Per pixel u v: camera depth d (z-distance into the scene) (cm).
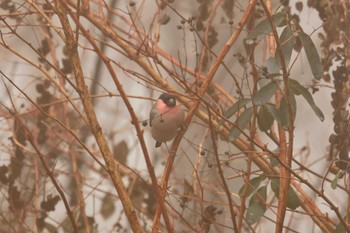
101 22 981
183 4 1424
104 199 1281
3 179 1162
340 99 973
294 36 800
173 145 846
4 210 1231
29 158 1198
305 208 945
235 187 1164
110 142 1332
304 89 807
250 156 829
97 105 1380
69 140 1177
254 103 791
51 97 1204
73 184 1297
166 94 970
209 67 1054
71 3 990
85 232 1185
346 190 856
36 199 1144
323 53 1009
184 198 955
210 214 902
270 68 802
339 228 832
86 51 1406
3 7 1073
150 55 917
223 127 954
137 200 1211
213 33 1061
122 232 1205
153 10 1469
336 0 1012
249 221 826
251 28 963
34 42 1430
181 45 1413
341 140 947
